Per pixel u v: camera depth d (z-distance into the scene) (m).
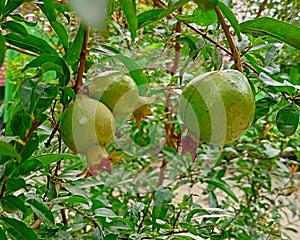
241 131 0.56
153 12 0.70
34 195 0.66
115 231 0.76
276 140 1.69
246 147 1.63
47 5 0.66
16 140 0.52
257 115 0.77
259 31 0.62
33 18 1.35
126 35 1.04
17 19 0.71
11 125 0.55
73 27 1.23
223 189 1.31
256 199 1.66
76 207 0.94
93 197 0.80
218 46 0.71
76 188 0.72
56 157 0.61
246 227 1.32
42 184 0.81
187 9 1.16
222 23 0.58
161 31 1.01
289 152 1.71
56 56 0.58
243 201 1.75
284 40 0.62
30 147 0.56
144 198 1.41
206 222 0.94
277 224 1.66
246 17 1.47
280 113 0.69
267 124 1.68
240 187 1.64
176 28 1.00
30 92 0.52
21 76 1.38
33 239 0.58
